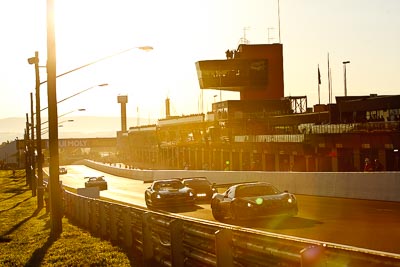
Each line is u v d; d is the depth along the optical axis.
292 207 23.36
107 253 16.50
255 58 126.88
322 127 76.12
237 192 24.11
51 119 23.67
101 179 69.19
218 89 126.69
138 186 74.56
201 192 39.00
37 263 16.17
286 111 112.75
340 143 72.31
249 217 22.81
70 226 26.61
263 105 112.12
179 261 11.86
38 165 45.44
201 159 123.31
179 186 36.91
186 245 11.70
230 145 103.56
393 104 72.81
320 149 76.56
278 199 23.14
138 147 198.75
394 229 19.41
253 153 95.19
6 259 17.75
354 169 70.19
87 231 23.67
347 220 22.64
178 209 33.31
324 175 35.97
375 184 31.38
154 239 14.05
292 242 7.32
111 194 57.25
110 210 18.97
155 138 171.38
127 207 17.00
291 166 74.44
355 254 6.02
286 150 83.88
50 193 23.97
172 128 150.50
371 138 67.12
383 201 30.25
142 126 193.38
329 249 6.44
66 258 16.58
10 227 30.45
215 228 9.92
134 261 14.71
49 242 21.08
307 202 32.03
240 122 108.31
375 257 5.75
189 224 11.41
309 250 6.51
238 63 125.69
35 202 52.78
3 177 137.62
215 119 119.81
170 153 150.88
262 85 126.75
